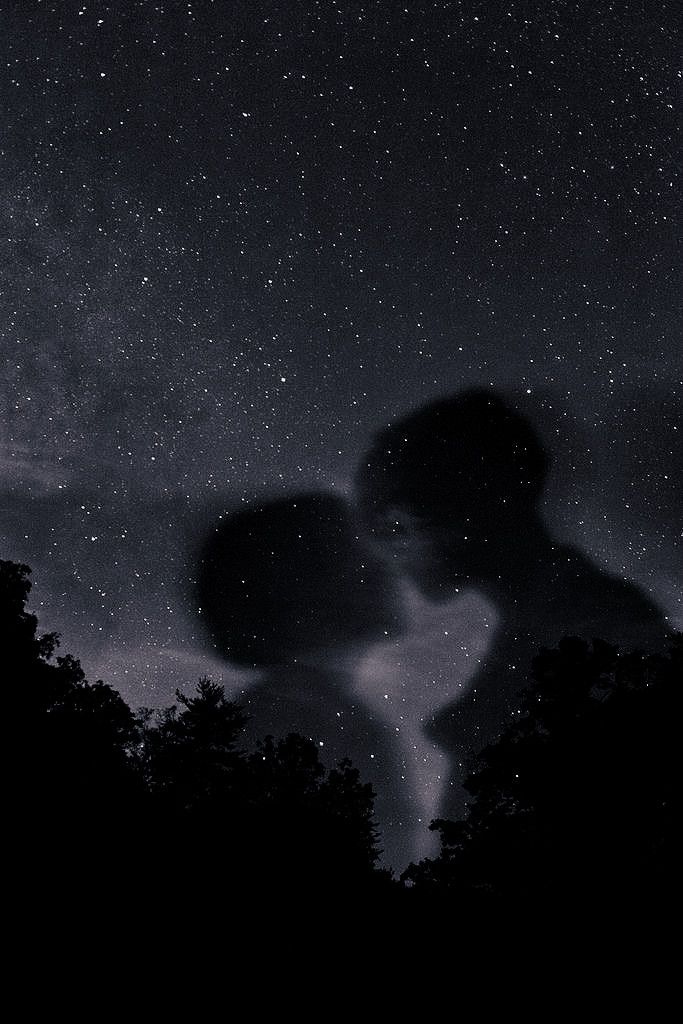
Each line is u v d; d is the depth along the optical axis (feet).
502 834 57.57
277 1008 39.68
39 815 51.96
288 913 50.19
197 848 55.47
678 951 46.11
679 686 56.85
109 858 50.47
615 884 51.72
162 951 42.57
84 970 39.06
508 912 52.85
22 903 43.39
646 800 54.24
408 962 46.47
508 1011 42.37
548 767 56.75
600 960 46.16
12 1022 33.68
